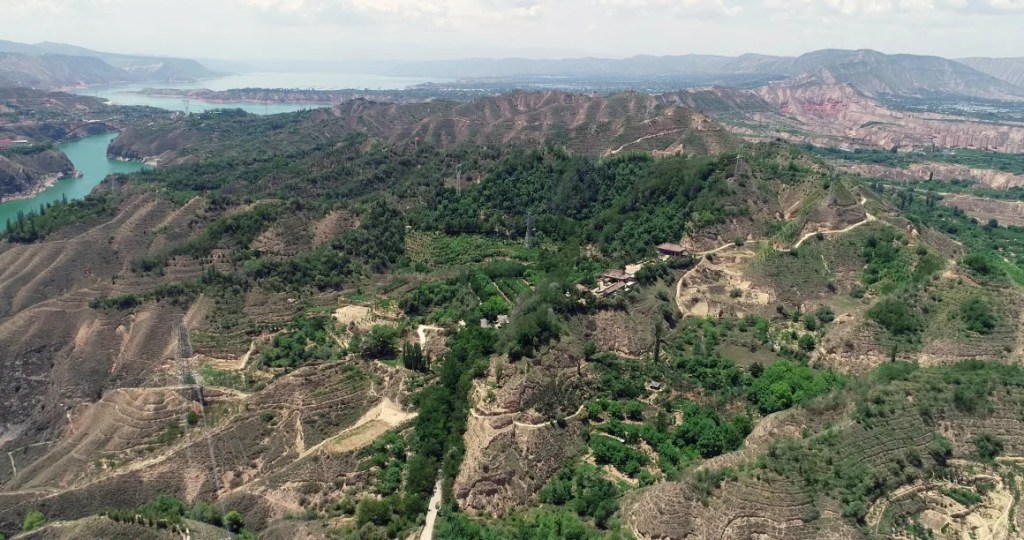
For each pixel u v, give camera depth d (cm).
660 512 9300
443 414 12412
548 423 11806
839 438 9775
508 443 11319
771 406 12525
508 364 12519
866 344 14062
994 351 12962
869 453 9550
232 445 12581
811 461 9481
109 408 13950
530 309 14238
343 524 10625
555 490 10738
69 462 12462
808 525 8756
